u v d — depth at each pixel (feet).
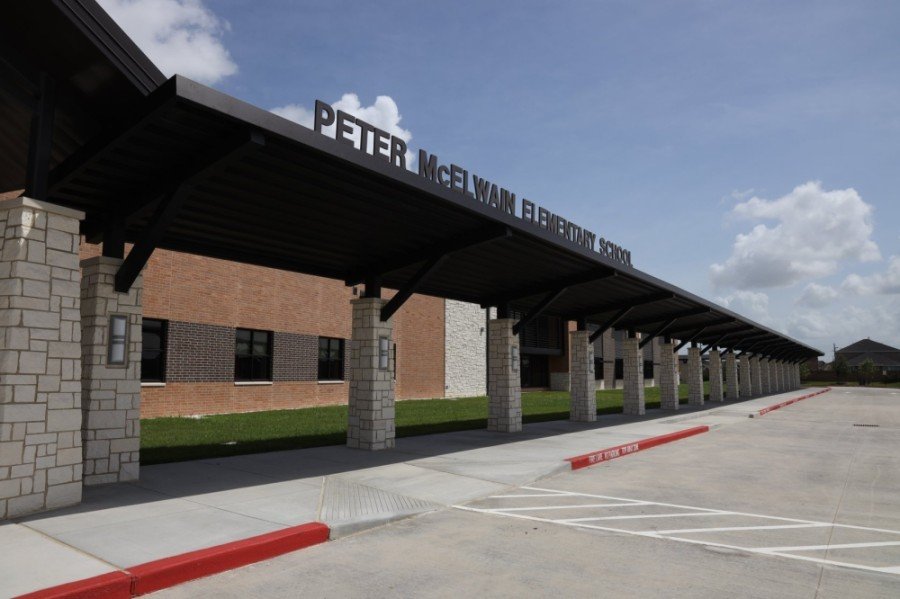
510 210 38.11
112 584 15.58
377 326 41.98
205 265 65.46
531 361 147.64
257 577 17.48
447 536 21.90
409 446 43.47
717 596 16.28
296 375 76.74
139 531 20.20
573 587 16.85
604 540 21.57
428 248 39.58
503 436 50.90
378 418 41.39
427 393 106.32
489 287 54.65
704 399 122.62
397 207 32.01
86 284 28.66
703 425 64.95
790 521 24.70
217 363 66.39
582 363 67.46
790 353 183.21
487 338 124.16
